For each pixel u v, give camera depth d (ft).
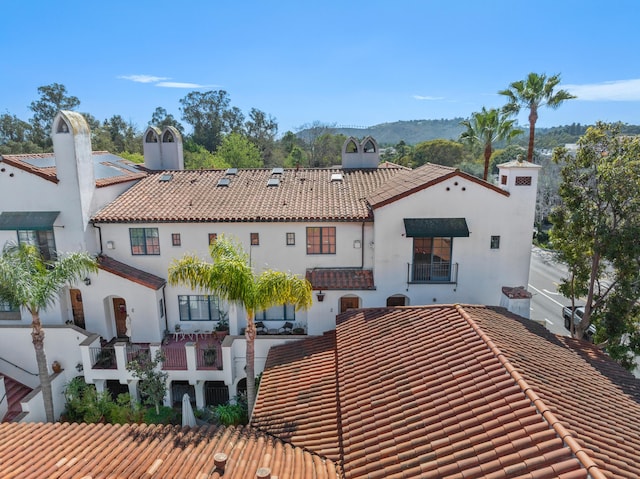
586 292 66.54
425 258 72.02
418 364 44.45
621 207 58.70
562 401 35.42
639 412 39.75
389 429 36.99
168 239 74.43
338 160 302.04
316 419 45.27
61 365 71.67
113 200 79.41
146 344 74.02
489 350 42.42
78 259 60.18
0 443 43.01
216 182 86.07
